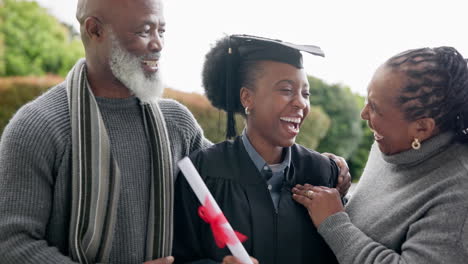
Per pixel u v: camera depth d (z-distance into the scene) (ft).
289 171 4.73
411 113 4.09
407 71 4.08
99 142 4.17
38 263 3.86
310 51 4.43
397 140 4.27
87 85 4.29
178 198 4.59
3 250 3.89
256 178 4.56
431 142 4.17
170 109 4.77
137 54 4.23
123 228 4.29
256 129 4.61
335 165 5.02
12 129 4.04
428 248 3.84
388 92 4.15
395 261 3.94
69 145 4.14
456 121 4.15
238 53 4.66
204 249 4.46
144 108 4.50
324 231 4.34
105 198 4.15
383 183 4.53
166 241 4.37
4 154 4.00
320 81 13.85
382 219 4.29
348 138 13.65
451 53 4.10
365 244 4.14
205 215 3.99
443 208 3.88
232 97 4.73
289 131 4.48
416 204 4.10
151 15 4.22
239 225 4.38
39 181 4.02
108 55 4.21
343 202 5.15
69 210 4.16
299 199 4.54
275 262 4.39
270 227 4.42
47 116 4.10
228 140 4.86
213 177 4.58
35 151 3.98
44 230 4.10
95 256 4.13
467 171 3.95
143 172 4.42
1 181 3.97
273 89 4.43
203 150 4.80
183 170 4.06
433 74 4.01
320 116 12.75
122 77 4.23
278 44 4.44
